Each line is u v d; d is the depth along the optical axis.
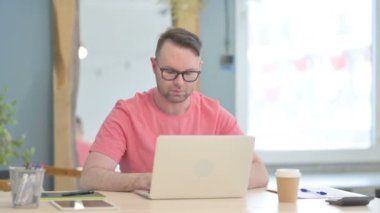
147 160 2.69
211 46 4.13
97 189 2.43
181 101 2.68
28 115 3.87
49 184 3.87
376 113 4.64
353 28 4.61
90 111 3.92
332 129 4.59
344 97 4.61
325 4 4.55
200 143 2.17
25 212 1.89
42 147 3.89
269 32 4.44
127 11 3.99
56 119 3.84
